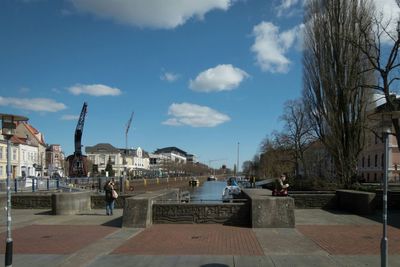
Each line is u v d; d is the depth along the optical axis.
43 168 104.94
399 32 27.56
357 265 9.71
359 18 31.56
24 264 10.04
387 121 8.78
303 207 24.02
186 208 17.28
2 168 80.00
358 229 15.52
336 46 31.64
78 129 75.50
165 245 12.34
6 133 9.18
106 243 12.71
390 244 12.37
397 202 22.97
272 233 14.61
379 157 72.31
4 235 14.45
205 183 136.12
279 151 77.12
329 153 34.41
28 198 25.27
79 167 75.06
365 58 31.05
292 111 75.44
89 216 20.36
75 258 10.63
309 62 34.78
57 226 16.67
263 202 16.06
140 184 70.62
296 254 10.95
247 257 10.58
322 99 33.31
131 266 9.76
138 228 15.93
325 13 32.56
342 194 23.19
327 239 13.27
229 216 17.17
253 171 133.12
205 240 13.18
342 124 31.55
